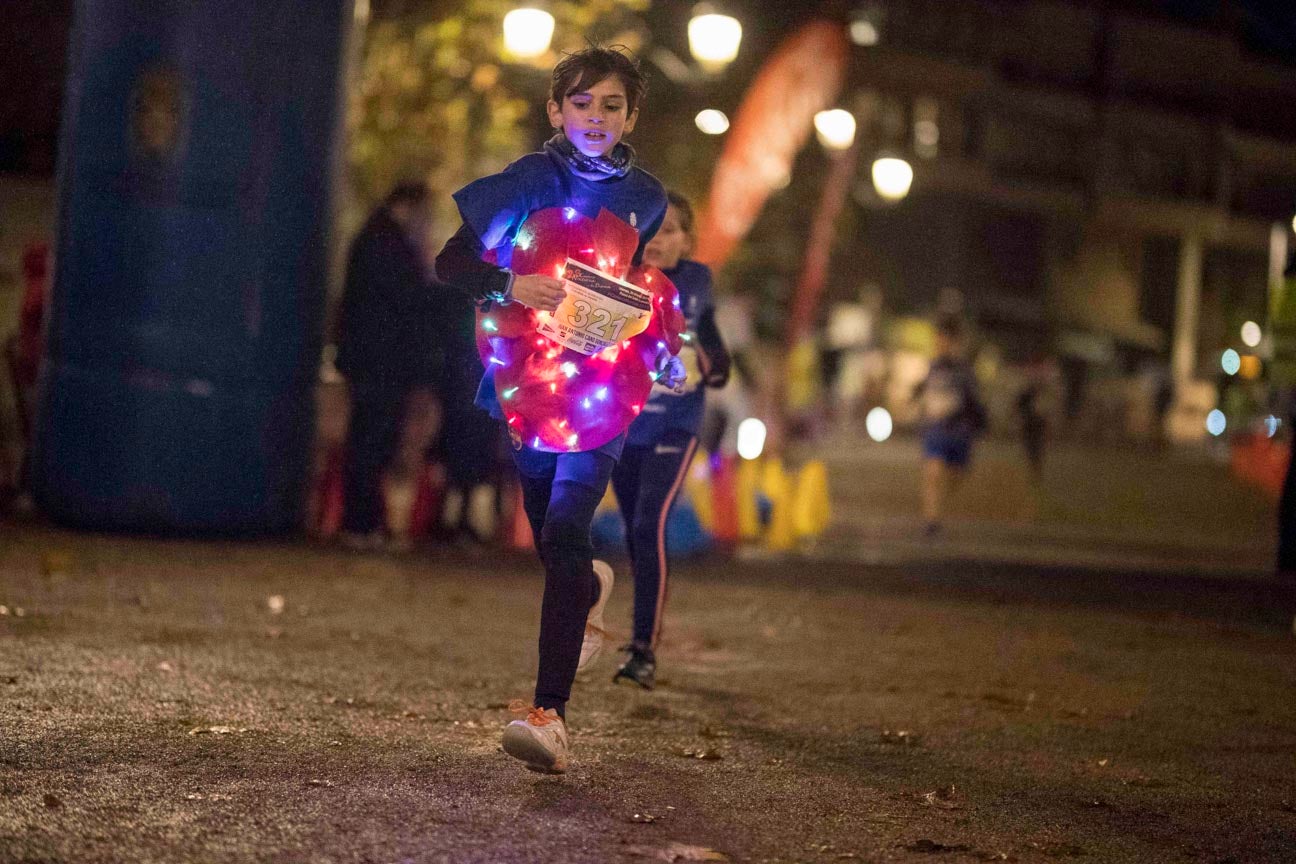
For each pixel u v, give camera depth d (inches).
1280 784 231.6
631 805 191.6
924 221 2480.3
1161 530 894.4
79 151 462.9
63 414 462.6
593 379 198.2
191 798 182.4
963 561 608.7
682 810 191.2
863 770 221.8
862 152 2210.9
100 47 459.5
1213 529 929.5
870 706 276.4
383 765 204.1
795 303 1338.6
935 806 202.5
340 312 484.7
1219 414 1985.7
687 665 311.6
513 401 197.3
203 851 162.6
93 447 458.3
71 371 462.3
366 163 805.2
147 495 459.8
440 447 514.0
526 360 196.5
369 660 288.0
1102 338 2679.6
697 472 601.9
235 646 291.0
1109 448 2031.3
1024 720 271.7
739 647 341.1
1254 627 440.8
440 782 196.5
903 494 1016.9
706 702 270.5
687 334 275.9
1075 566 619.8
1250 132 2913.4
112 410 458.0
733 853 173.3
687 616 389.1
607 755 219.5
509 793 193.2
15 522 474.0
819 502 649.6
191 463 462.6
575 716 249.3
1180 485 1278.3
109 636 290.2
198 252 459.8
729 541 609.9
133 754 201.8
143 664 264.8
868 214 2319.1
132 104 455.5
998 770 228.7
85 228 460.1
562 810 186.7
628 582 458.3
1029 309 2598.4
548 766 190.5
